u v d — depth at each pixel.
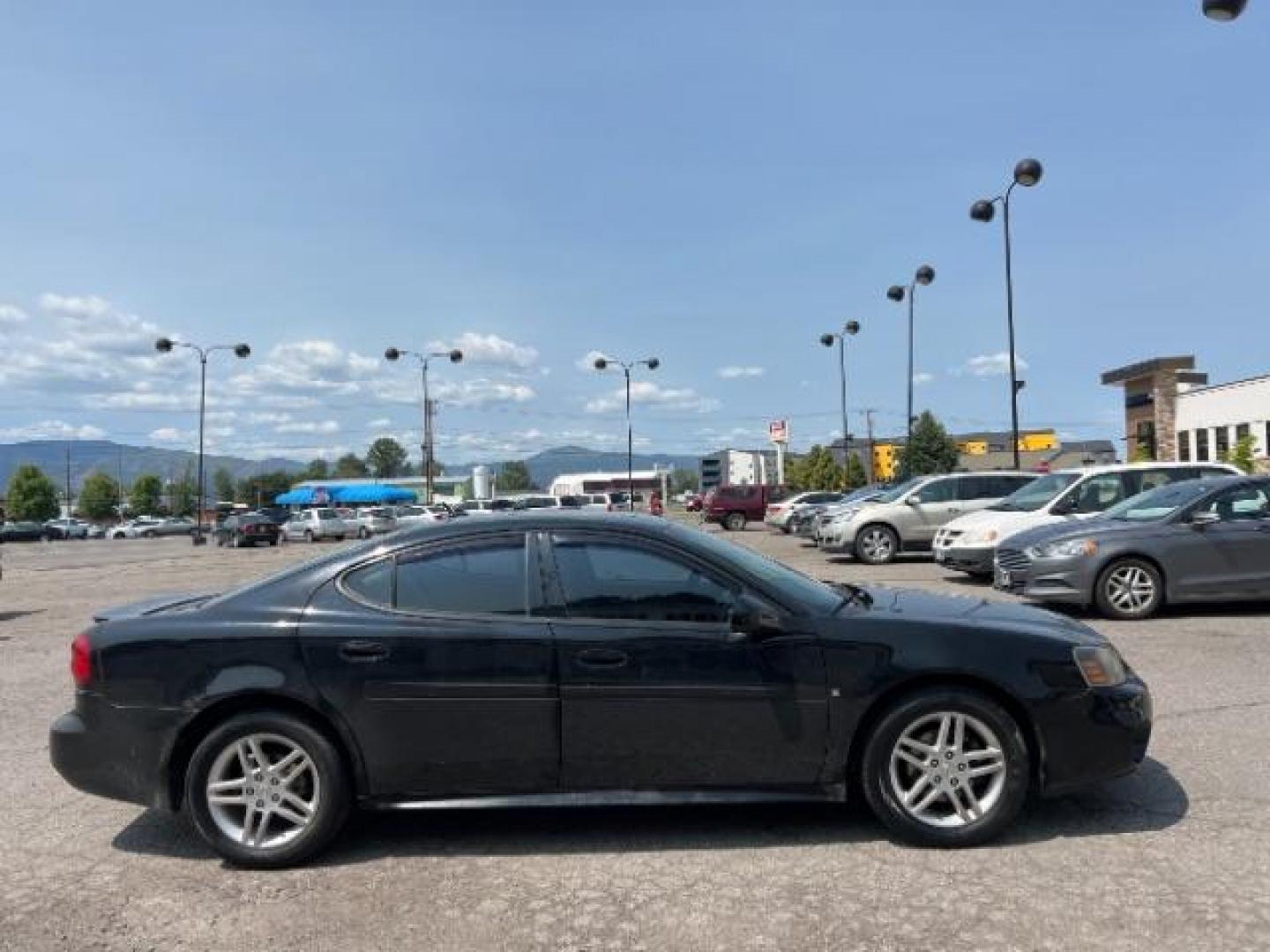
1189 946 3.69
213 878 4.59
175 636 4.77
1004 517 14.88
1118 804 5.14
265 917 4.17
